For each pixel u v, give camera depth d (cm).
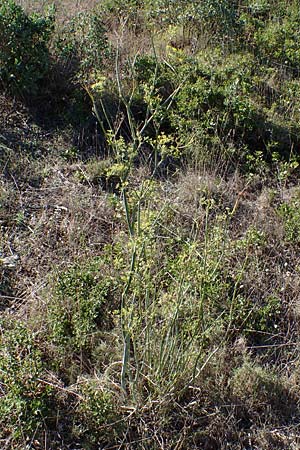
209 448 385
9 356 392
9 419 373
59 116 670
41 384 400
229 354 434
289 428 399
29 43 660
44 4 833
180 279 395
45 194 571
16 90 668
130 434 382
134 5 849
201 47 780
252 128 651
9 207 549
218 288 457
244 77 712
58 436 379
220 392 408
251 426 397
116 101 666
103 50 691
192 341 394
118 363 410
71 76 689
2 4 667
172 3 831
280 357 442
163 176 602
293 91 718
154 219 399
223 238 477
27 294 471
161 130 655
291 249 529
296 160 640
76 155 622
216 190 582
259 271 500
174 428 390
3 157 600
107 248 441
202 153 617
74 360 421
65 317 441
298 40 812
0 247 507
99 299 448
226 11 820
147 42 770
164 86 682
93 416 381
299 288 489
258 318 463
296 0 916
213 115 657
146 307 381
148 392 397
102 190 579
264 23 862
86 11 839
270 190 593
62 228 530
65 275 467
